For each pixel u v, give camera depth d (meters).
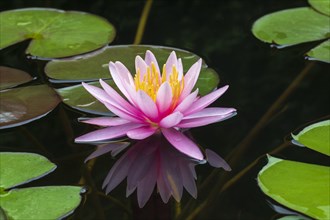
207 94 1.09
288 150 1.06
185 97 1.06
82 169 1.04
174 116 1.03
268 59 1.21
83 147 1.06
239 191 1.02
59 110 1.09
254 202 1.00
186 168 1.04
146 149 1.06
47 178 1.02
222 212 1.00
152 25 1.30
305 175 1.00
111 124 1.06
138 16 1.33
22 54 1.20
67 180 1.02
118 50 1.17
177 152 1.05
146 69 1.07
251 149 1.07
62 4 1.37
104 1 1.38
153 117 1.04
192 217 1.00
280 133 1.09
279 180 1.00
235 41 1.25
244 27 1.27
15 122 1.08
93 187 1.02
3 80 1.14
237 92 1.15
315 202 0.97
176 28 1.30
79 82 1.13
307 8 1.24
